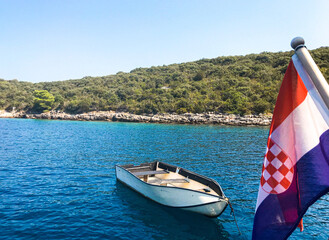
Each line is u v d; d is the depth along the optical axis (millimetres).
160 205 11945
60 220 10117
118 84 120000
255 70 102188
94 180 15891
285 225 3459
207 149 27734
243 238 8984
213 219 10477
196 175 12914
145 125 64625
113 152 25703
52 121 81625
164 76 121438
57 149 27328
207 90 87875
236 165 20203
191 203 10695
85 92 109812
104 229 9461
